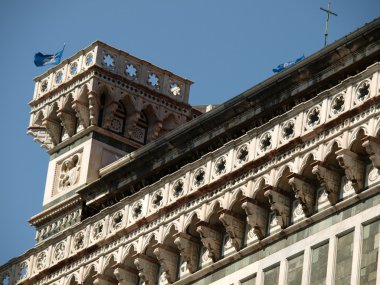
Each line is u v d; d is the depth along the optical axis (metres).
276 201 84.12
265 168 85.00
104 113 97.94
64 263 93.75
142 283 89.94
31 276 95.31
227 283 85.50
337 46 84.06
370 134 81.06
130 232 90.69
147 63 99.56
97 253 92.12
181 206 88.38
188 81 100.75
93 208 95.00
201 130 89.00
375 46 83.12
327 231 82.06
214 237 86.88
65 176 97.81
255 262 84.69
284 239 83.81
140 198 90.81
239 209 86.00
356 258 80.38
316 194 83.44
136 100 98.50
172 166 90.56
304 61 85.25
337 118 82.50
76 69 99.12
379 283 79.12
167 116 99.50
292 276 82.75
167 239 88.69
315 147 83.19
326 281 81.12
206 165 87.81
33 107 100.88
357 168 81.69
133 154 92.31
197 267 87.56
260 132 85.81
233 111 87.62
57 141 99.38
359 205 81.38
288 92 85.81
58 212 96.75
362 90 82.06
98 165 96.94
